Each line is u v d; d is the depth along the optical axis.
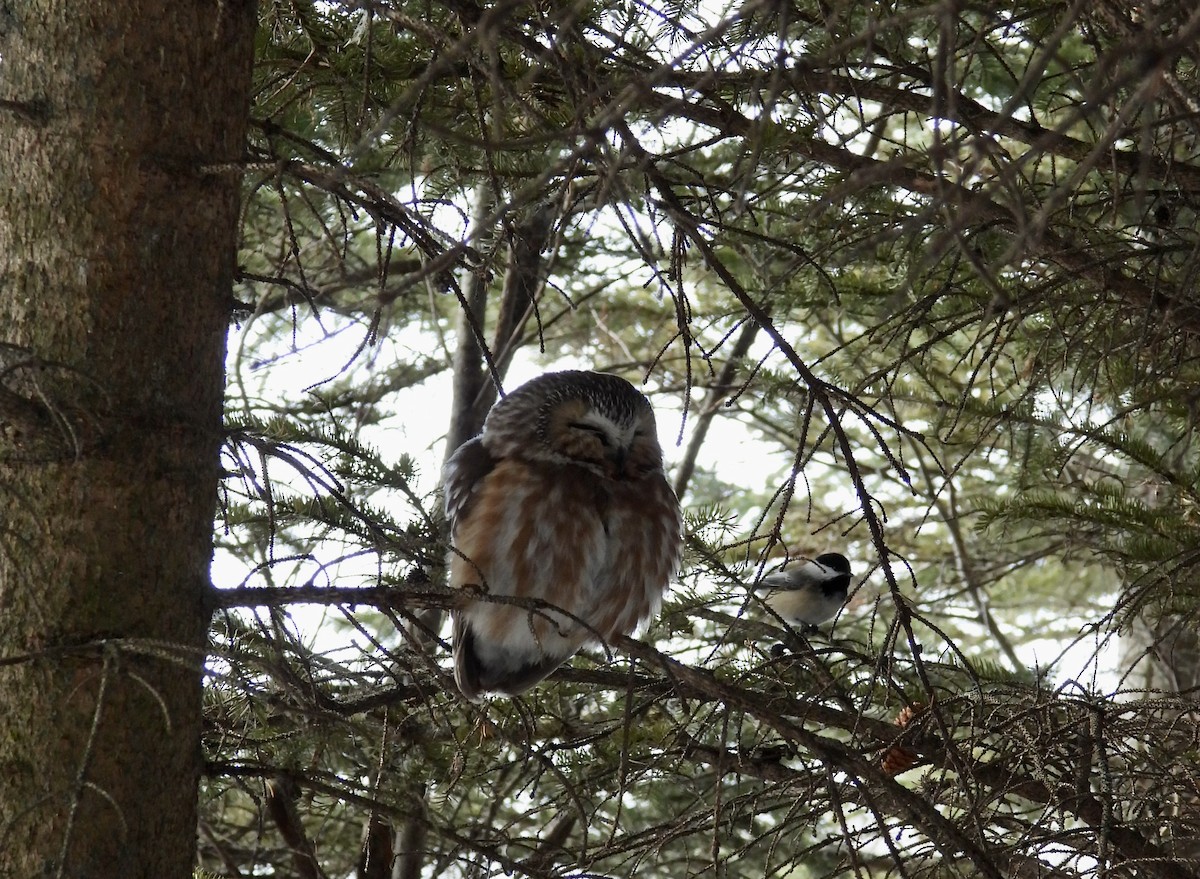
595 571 6.89
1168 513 7.99
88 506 4.20
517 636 6.82
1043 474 9.05
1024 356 8.95
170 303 4.43
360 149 3.44
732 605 8.21
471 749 6.85
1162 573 7.46
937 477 13.33
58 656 4.06
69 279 4.32
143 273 4.39
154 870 4.21
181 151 4.49
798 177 7.03
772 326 5.12
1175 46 2.93
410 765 6.90
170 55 4.48
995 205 5.72
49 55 4.41
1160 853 6.03
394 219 5.22
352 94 6.30
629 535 6.96
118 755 4.13
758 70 4.43
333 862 9.80
